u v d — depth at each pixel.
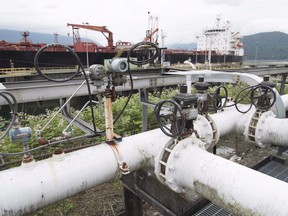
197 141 1.82
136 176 2.37
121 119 4.88
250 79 3.33
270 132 2.60
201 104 2.38
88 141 4.16
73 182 1.61
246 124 2.74
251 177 1.39
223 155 3.79
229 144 4.23
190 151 1.71
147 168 2.16
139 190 2.37
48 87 3.48
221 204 1.47
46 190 1.50
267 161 3.28
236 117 2.96
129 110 5.20
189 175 1.62
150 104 4.05
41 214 2.76
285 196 1.23
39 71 1.62
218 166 1.53
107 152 1.82
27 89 3.30
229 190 1.40
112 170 1.82
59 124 4.34
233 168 1.49
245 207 1.33
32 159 1.56
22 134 1.68
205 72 3.37
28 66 15.03
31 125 4.61
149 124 5.12
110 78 1.88
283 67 8.63
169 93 6.98
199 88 2.40
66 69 14.14
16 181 1.44
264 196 1.28
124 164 1.79
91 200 3.07
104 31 18.89
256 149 3.99
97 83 1.87
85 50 17.56
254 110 2.80
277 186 1.30
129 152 1.91
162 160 1.79
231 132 2.99
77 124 2.71
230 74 3.51
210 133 2.32
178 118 1.69
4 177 1.44
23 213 1.46
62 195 1.60
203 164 1.58
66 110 3.04
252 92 2.81
